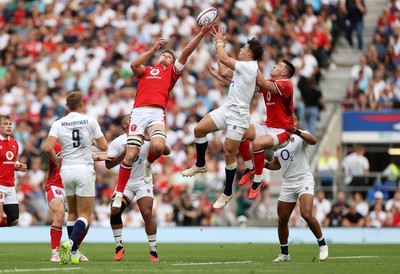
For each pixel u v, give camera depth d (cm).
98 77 9262
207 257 4934
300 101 8381
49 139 4100
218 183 7931
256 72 4144
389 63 9162
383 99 8831
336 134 8731
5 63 9662
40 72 9444
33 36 9781
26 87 9325
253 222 7719
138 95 4253
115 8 9975
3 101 9162
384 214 7606
